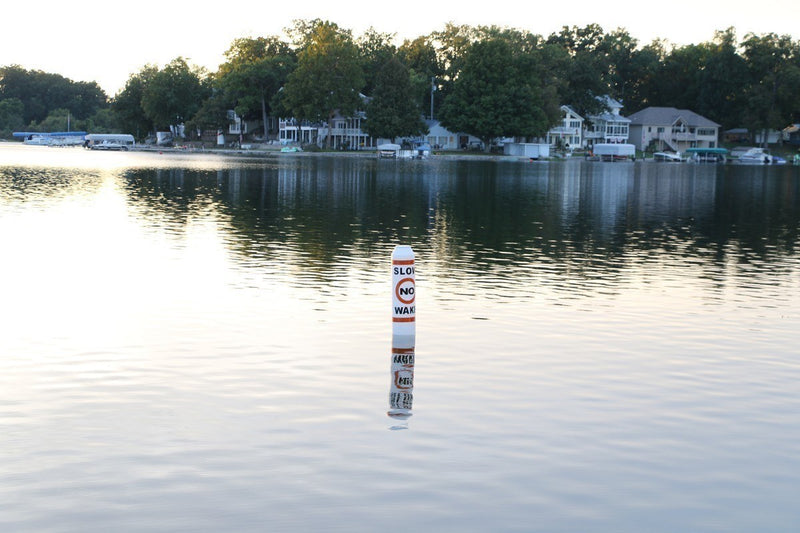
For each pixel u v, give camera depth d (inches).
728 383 504.7
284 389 472.7
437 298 759.7
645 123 6850.4
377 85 5684.1
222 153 5575.8
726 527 317.7
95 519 315.3
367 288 792.3
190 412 432.5
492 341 595.2
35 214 1389.0
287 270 891.4
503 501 335.0
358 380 492.1
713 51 7253.9
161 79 6417.3
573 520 320.8
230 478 351.9
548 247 1147.9
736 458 384.5
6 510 321.4
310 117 5659.5
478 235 1270.9
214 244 1087.6
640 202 2080.5
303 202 1795.0
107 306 695.1
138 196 1813.5
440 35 6978.4
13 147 6166.3
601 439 404.8
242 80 6156.5
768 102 6378.0
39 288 771.4
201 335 597.0
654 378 511.8
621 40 7480.3
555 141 6486.2
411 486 346.6
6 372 501.0
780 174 4227.4
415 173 3358.8
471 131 5664.4
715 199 2256.4
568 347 584.4
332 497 335.6
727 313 720.3
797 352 584.7
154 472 357.4
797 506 335.9
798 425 430.6
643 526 317.1
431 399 459.5
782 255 1117.7
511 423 423.8
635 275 921.5
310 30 6756.9
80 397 454.9
